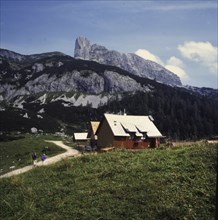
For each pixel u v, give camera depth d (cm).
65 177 2578
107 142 7181
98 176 2400
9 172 4584
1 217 1933
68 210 1836
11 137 13262
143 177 2178
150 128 7469
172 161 2402
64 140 13075
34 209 1931
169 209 1661
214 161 2189
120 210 1733
